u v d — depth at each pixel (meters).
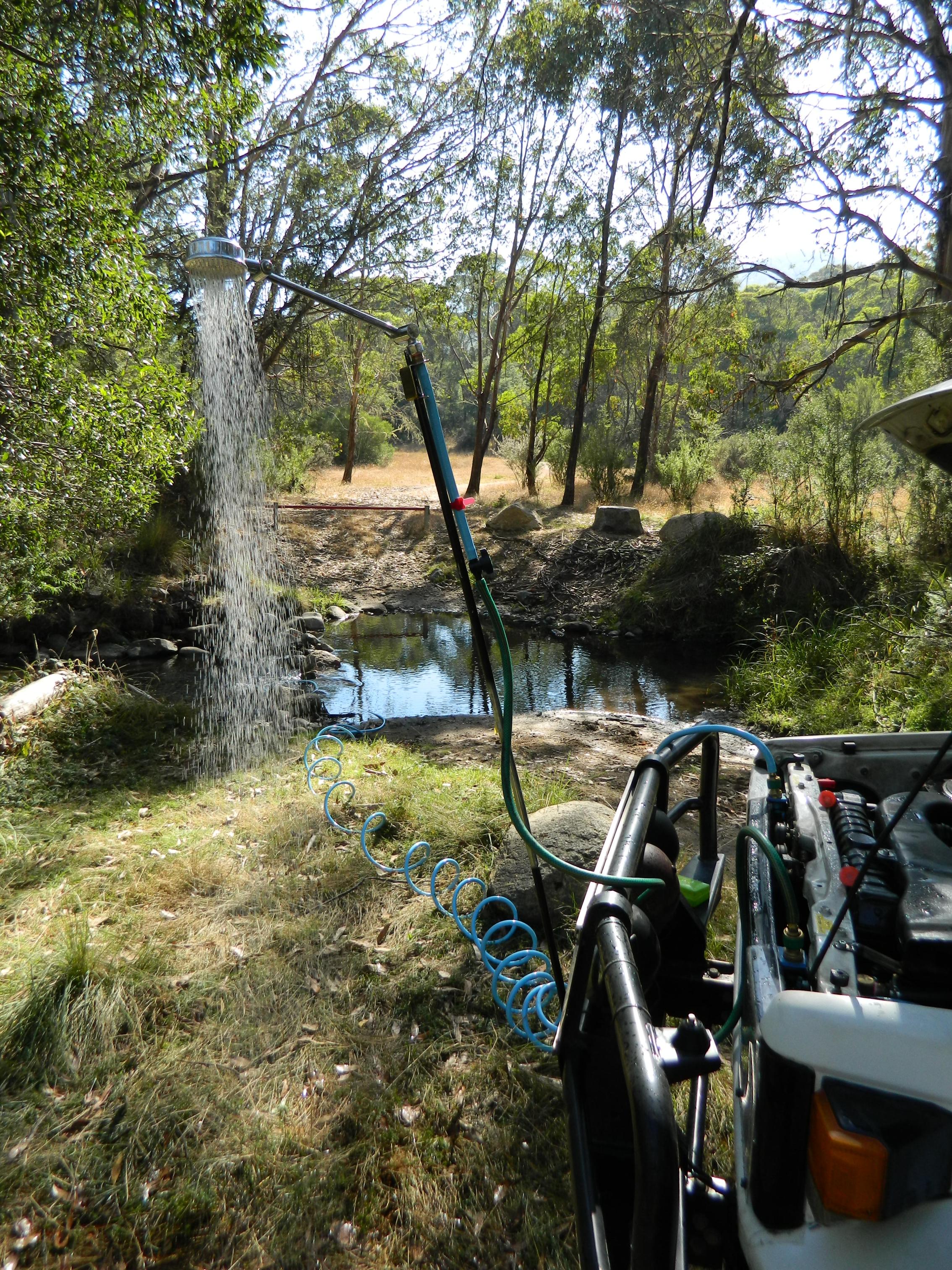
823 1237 1.31
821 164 11.92
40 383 6.16
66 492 6.84
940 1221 1.25
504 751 2.00
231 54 6.98
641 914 1.92
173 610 13.04
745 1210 1.45
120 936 3.71
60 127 6.08
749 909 1.97
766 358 13.89
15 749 6.14
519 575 17.72
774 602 12.94
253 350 16.55
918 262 14.23
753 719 9.00
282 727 7.94
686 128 11.91
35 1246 2.25
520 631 15.16
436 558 19.27
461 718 8.40
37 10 6.38
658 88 11.70
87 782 5.96
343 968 3.48
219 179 15.55
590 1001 1.69
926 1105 1.29
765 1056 1.42
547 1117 2.66
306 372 20.36
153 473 7.43
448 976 3.39
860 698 8.34
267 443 18.36
